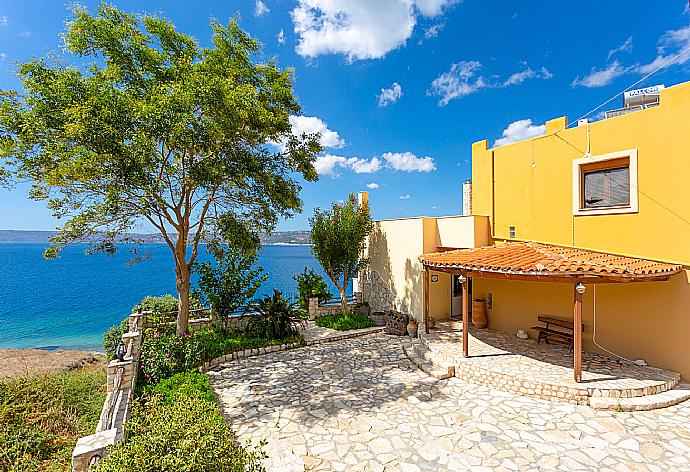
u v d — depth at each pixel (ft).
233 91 31.42
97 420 28.45
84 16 31.78
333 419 23.07
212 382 30.25
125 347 28.99
